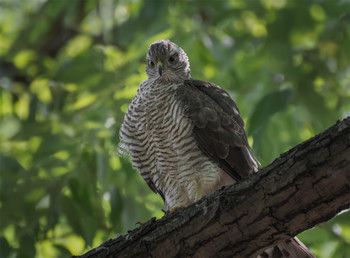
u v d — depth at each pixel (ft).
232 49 41.83
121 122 34.58
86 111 36.45
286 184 19.06
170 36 41.68
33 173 34.42
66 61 43.68
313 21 41.93
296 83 39.91
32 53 44.70
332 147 18.19
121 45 44.73
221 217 20.34
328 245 34.42
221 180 28.94
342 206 18.76
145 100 28.86
